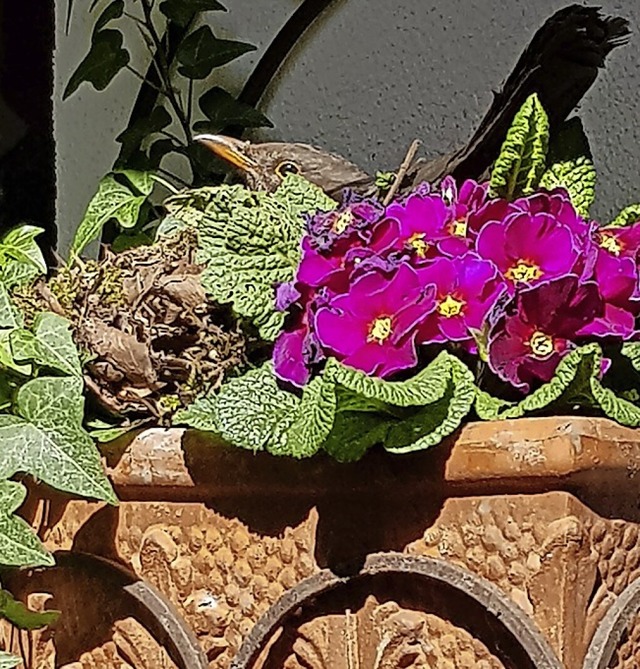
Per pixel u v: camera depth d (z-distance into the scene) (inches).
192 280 17.4
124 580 17.2
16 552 16.6
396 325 15.6
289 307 16.7
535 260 16.1
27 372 17.3
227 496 16.9
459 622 15.5
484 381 16.3
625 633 15.5
